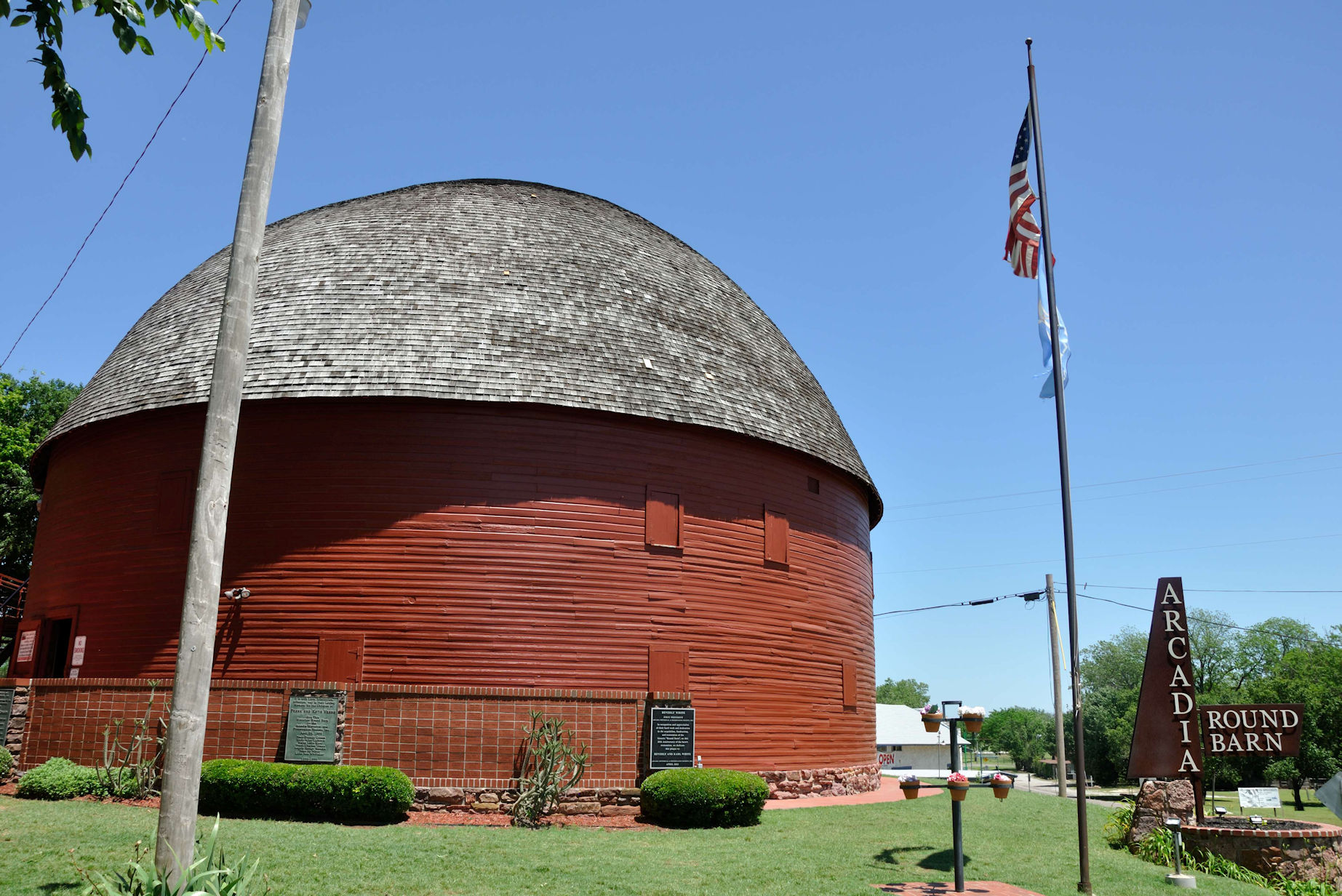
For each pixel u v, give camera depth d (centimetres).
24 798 1588
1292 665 7169
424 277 2184
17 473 3888
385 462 1953
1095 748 7425
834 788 2300
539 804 1584
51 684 1756
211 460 880
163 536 2008
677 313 2411
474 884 1117
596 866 1240
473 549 1923
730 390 2312
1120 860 1515
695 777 1655
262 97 959
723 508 2197
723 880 1203
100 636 2034
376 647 1866
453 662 1866
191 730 841
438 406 1983
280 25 983
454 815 1606
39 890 1004
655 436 2125
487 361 2023
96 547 2108
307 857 1194
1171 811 1647
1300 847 1545
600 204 2769
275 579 1911
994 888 1251
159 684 1712
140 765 1617
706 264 2869
